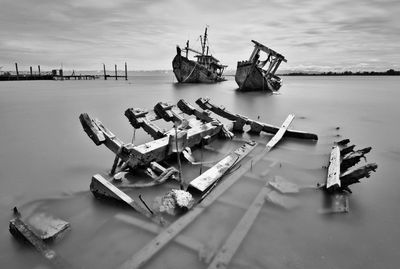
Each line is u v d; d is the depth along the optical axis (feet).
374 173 21.97
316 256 11.73
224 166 20.17
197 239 12.60
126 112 26.37
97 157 26.99
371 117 56.08
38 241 11.98
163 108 29.04
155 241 11.85
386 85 235.61
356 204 16.46
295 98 101.24
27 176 21.80
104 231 13.51
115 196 15.23
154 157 20.01
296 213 15.05
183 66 171.63
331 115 59.52
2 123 46.98
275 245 12.37
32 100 87.35
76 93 119.03
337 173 18.30
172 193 15.02
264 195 16.58
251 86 120.67
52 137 36.09
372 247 12.40
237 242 11.94
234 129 36.76
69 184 19.99
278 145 30.22
